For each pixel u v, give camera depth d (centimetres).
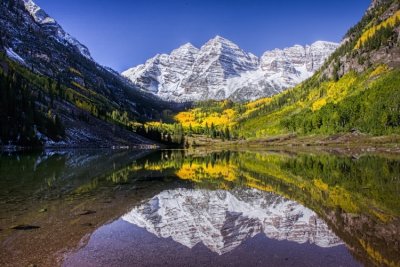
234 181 4156
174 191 3372
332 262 1372
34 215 2164
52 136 14262
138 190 3362
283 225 2006
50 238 1667
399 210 2373
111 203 2639
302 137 17000
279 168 5703
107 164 6531
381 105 13175
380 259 1398
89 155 9675
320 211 2384
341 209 2433
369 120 13475
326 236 1753
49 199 2755
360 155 8300
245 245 1595
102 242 1616
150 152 12600
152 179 4306
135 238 1684
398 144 10675
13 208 2377
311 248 1548
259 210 2469
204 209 2511
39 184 3641
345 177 4225
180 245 1585
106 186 3581
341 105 16088
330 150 11350
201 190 3450
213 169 5697
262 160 7719
